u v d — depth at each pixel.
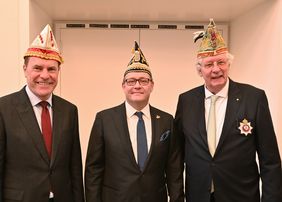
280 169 1.72
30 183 1.54
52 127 1.66
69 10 2.61
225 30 3.03
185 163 1.87
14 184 1.54
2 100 1.61
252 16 2.55
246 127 1.69
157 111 1.91
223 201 1.69
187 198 1.85
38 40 1.62
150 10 2.62
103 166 1.84
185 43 3.00
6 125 1.55
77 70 2.98
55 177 1.59
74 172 1.76
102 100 3.00
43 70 1.59
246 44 2.67
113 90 3.00
